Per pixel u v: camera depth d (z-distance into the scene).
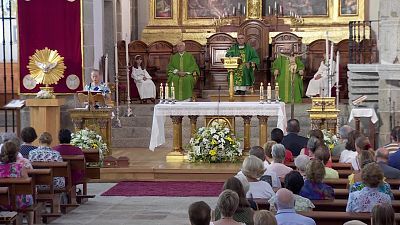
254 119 21.45
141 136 21.67
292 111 20.06
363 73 20.67
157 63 25.52
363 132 19.67
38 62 19.58
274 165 11.19
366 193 8.72
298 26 26.22
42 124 17.45
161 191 15.28
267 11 26.50
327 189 9.40
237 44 23.05
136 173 16.61
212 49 25.69
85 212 13.13
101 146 16.61
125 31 26.75
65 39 19.69
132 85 24.44
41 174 11.45
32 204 11.42
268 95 17.75
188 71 23.48
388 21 20.30
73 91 19.77
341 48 24.69
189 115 17.66
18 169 11.09
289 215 7.83
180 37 26.59
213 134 17.39
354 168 12.22
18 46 19.59
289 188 9.13
